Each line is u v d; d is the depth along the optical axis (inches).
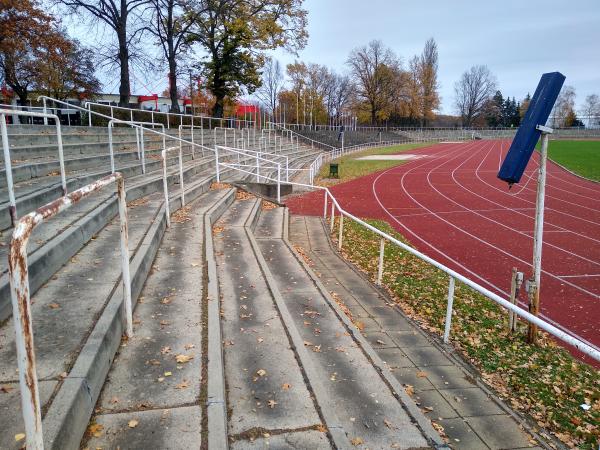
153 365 145.6
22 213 224.7
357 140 2469.2
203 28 1338.6
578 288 384.8
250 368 158.1
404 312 284.0
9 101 1275.8
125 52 1008.9
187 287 210.7
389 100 3432.6
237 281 248.8
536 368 225.0
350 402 150.7
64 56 1138.0
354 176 1184.8
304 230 507.8
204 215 360.2
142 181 391.9
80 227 221.6
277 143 1489.9
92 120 837.2
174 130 826.8
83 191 113.0
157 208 324.2
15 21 919.7
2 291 143.5
